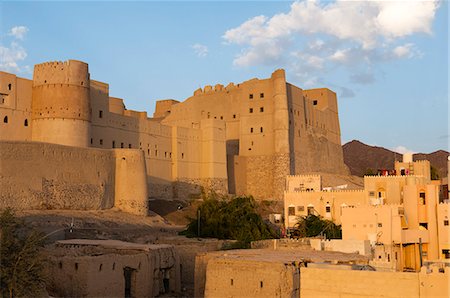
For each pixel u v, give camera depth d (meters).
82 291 27.94
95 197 54.38
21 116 58.88
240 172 86.62
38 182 49.25
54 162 51.12
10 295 25.91
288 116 86.19
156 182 74.12
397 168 63.50
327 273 25.92
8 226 29.20
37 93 59.62
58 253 30.47
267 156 86.00
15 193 47.16
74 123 58.88
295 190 56.72
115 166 57.69
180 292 35.03
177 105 97.25
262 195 85.62
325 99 105.88
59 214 48.19
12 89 58.19
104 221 50.22
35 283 26.59
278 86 85.44
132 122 71.44
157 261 33.00
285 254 31.11
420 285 24.05
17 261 26.48
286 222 52.19
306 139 93.69
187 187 78.25
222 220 47.31
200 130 81.81
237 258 28.19
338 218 50.66
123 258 30.14
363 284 25.02
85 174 54.00
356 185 87.81
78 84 59.66
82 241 36.69
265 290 26.28
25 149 48.59
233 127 90.81
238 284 27.06
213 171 80.38
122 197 57.19
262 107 87.25
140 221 54.56
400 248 40.94
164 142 76.56
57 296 28.27
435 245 44.06
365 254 35.16
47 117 58.59
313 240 36.62
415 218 44.88
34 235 28.39
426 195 44.81
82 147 54.38
